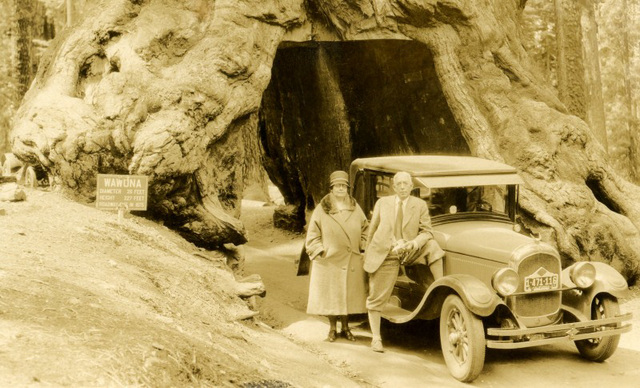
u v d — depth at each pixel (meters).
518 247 5.97
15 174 9.39
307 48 11.81
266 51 8.76
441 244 6.63
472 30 9.87
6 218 6.09
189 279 6.06
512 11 11.34
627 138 17.98
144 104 7.76
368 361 5.98
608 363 6.39
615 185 9.83
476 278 5.99
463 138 10.48
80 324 3.60
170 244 7.05
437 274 6.44
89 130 7.68
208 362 3.86
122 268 5.40
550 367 6.23
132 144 7.61
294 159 13.02
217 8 8.49
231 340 4.93
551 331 5.79
